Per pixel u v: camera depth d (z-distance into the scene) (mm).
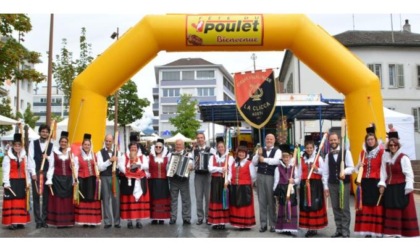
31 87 44250
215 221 8547
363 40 26422
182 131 46656
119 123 28203
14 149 8594
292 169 8039
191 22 10414
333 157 7789
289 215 7930
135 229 8578
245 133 27391
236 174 8469
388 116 17703
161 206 9070
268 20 10430
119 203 8812
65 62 25312
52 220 8602
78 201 8578
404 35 27938
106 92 10812
